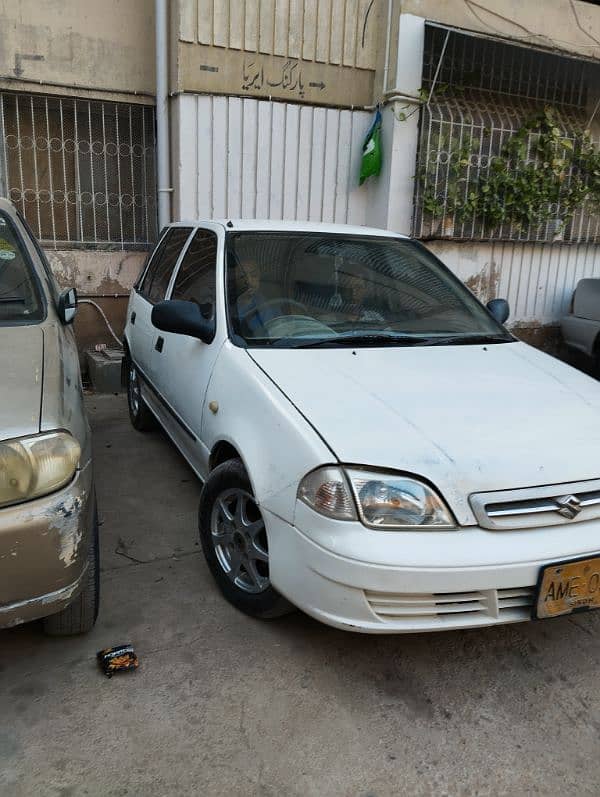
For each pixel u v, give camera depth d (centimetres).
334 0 631
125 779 203
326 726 227
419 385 282
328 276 361
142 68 624
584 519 233
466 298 391
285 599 261
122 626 275
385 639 274
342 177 677
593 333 704
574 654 271
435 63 679
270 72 624
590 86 773
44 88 596
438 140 670
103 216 656
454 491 223
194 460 348
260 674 250
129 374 523
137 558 329
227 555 291
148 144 654
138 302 488
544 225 768
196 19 586
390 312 356
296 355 300
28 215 633
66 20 590
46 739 216
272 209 653
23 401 221
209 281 351
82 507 219
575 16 723
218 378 305
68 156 633
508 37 680
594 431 260
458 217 710
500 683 252
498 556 219
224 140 618
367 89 669
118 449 475
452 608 224
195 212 623
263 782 204
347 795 201
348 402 259
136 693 238
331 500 223
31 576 208
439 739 223
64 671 247
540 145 734
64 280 634
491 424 254
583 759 218
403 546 216
